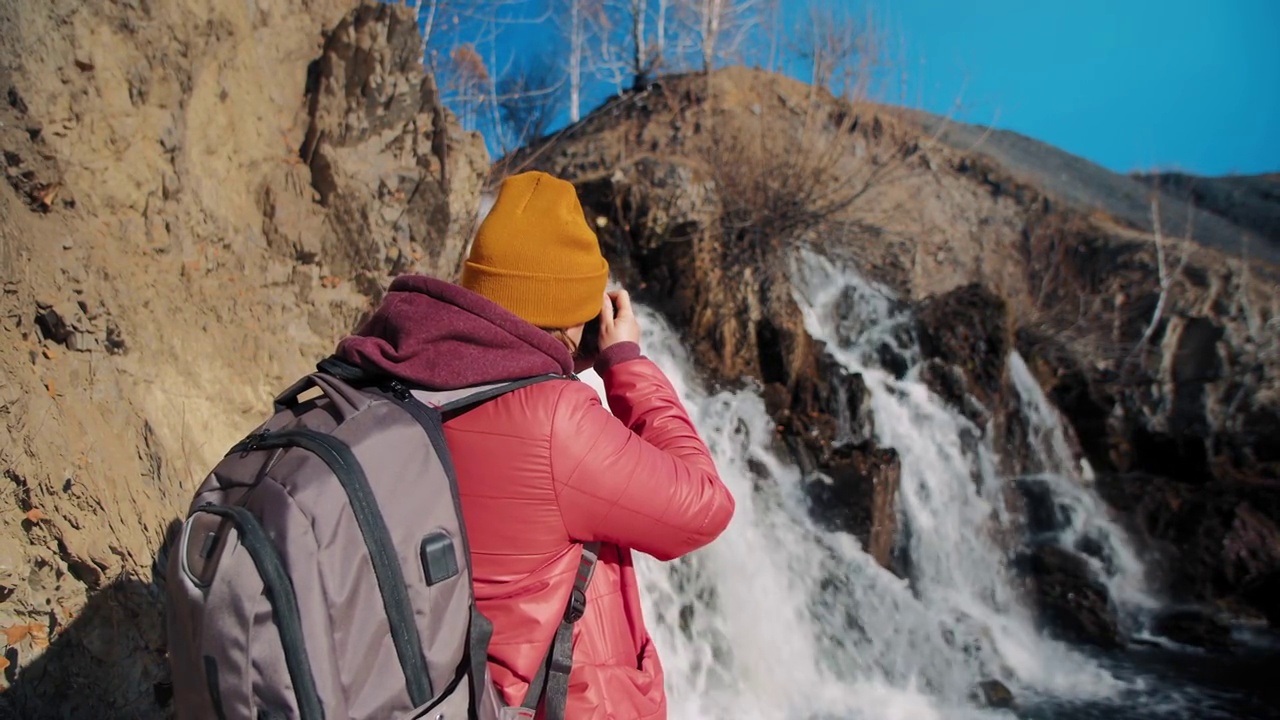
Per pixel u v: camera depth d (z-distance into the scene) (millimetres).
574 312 1697
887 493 7820
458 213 5602
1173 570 9477
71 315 3336
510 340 1588
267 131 5086
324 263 5062
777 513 7516
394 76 5438
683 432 1794
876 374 9758
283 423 1565
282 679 1255
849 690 6594
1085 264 14062
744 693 6285
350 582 1312
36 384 3076
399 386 1534
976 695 6715
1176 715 6570
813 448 8219
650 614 6086
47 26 3744
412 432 1452
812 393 8977
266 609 1271
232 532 1303
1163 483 10664
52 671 2803
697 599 6402
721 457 7730
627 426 1852
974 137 17984
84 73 3896
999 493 9461
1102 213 15656
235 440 4016
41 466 2938
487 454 1538
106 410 3340
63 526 2949
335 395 1521
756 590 6816
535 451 1521
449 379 1538
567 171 12070
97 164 3896
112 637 2984
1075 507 9820
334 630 1295
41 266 3332
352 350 1568
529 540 1546
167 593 1391
